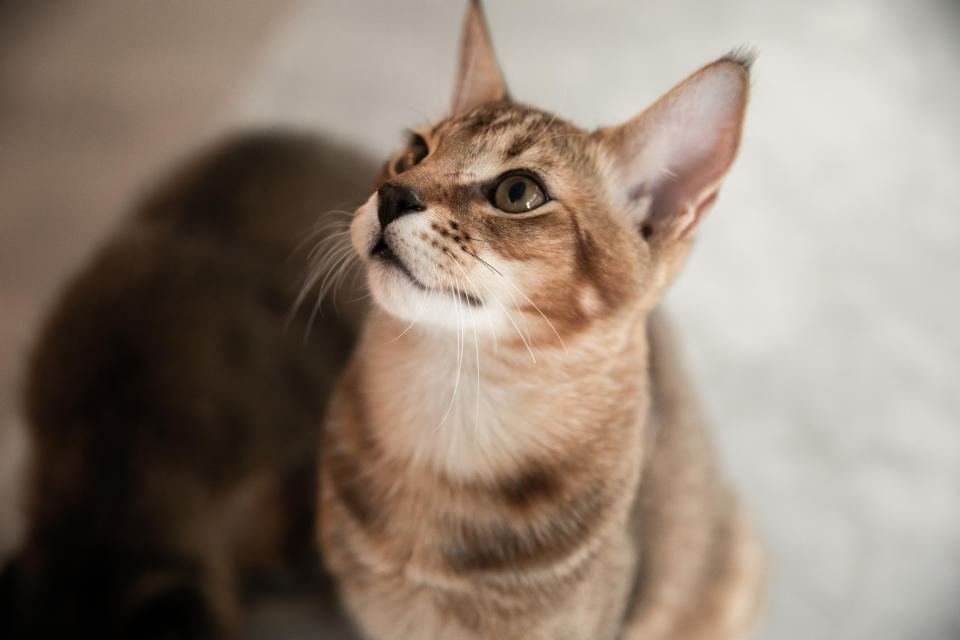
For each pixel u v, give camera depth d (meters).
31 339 0.60
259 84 0.87
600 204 0.49
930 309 0.82
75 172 0.78
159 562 0.53
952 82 1.04
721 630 0.62
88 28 0.91
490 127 0.49
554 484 0.50
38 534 0.53
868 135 0.96
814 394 0.75
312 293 0.60
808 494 0.71
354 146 0.68
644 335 0.52
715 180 0.48
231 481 0.57
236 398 0.58
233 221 0.62
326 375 0.61
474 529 0.51
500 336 0.48
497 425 0.50
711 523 0.59
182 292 0.59
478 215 0.47
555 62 0.95
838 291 0.82
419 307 0.47
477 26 0.53
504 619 0.51
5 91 0.83
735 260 0.83
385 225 0.47
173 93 0.85
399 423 0.50
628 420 0.51
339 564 0.53
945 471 0.73
